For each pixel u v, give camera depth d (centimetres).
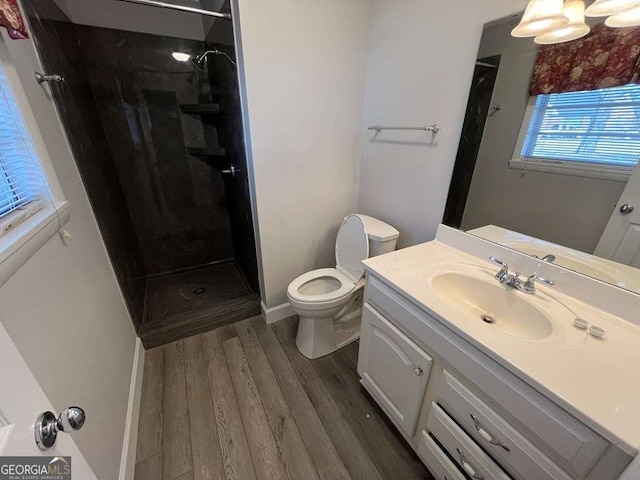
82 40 173
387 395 127
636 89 77
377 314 123
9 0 75
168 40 194
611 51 80
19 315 65
